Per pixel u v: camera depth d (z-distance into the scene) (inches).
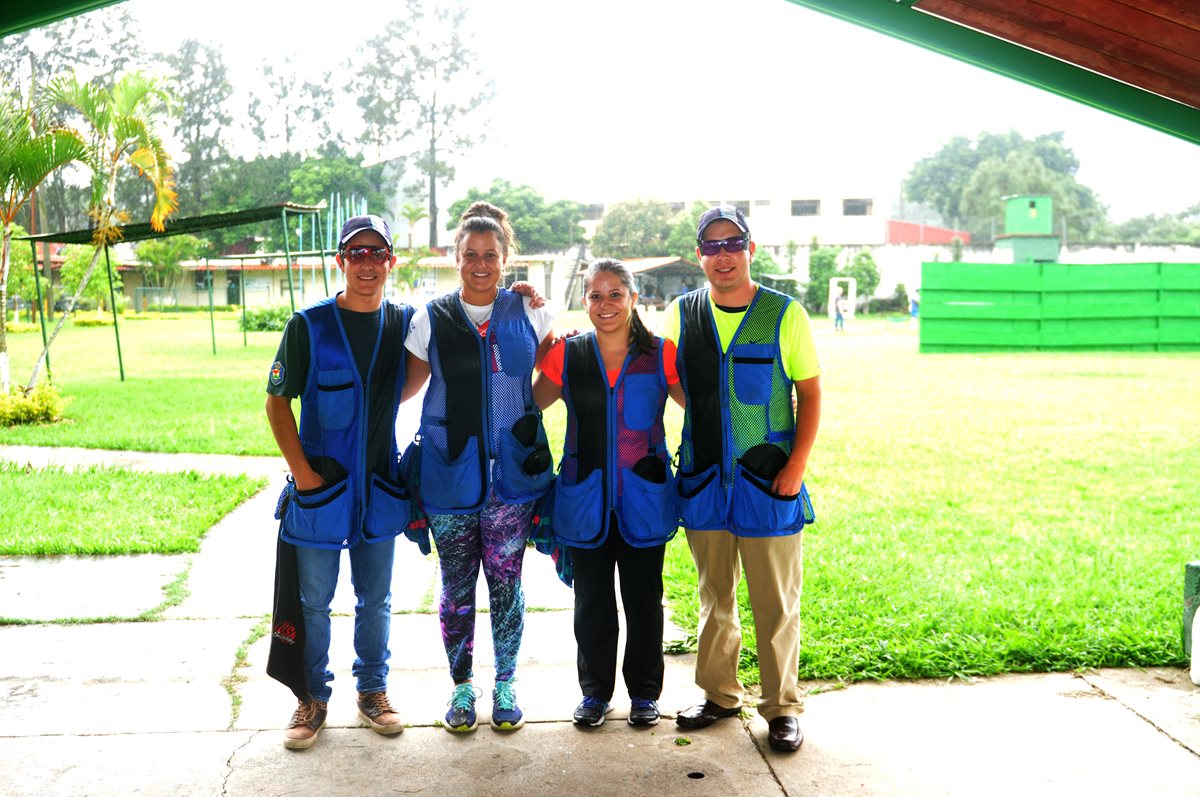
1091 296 962.1
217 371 740.0
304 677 136.8
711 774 129.6
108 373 725.9
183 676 162.1
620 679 162.4
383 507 137.8
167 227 639.8
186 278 2108.8
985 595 198.5
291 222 2256.4
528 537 144.6
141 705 151.0
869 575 214.1
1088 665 166.9
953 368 768.3
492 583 142.6
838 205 2434.8
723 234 133.9
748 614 191.5
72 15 137.6
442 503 137.3
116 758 133.6
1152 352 955.3
